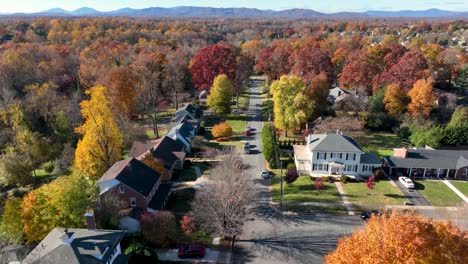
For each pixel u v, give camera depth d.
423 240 20.81
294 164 59.72
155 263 34.16
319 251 36.97
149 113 86.75
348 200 47.41
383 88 82.38
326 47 140.50
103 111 48.38
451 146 68.19
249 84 129.62
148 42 162.75
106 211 38.41
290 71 101.00
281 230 40.97
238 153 65.38
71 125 67.88
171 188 49.84
